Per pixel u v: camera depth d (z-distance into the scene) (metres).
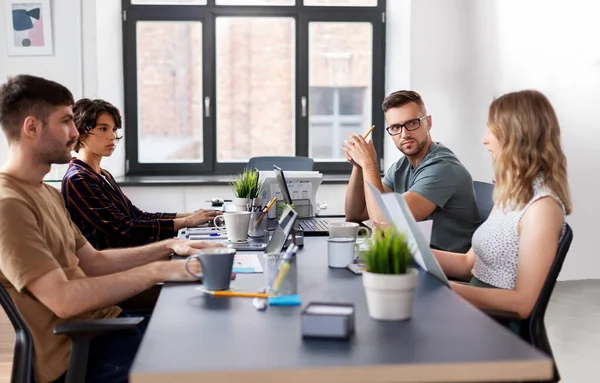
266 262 1.78
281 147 5.71
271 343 1.32
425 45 5.15
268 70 5.66
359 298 1.69
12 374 1.80
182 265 1.92
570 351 3.63
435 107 5.20
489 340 1.31
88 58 4.98
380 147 5.71
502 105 2.05
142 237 3.14
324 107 5.68
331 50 5.64
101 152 3.30
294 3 5.58
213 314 1.55
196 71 5.61
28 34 4.95
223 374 1.16
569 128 5.02
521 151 2.00
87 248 2.34
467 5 5.14
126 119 5.58
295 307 1.61
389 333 1.37
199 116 5.65
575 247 5.11
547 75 5.00
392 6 5.50
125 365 1.94
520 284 1.93
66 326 1.65
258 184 3.28
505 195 2.03
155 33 5.56
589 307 4.46
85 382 1.74
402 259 1.47
